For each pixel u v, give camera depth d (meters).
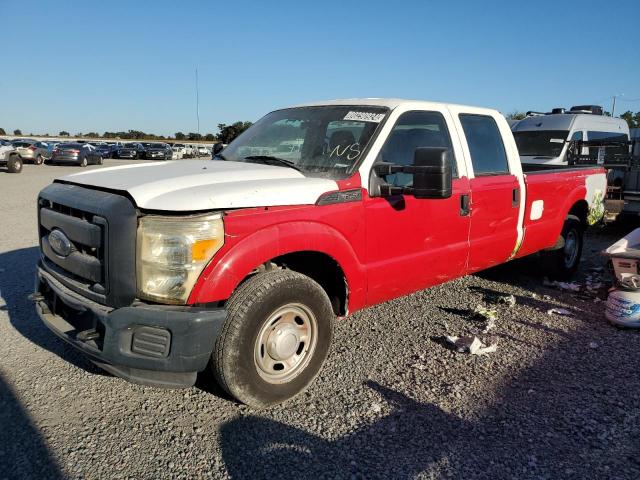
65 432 3.10
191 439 3.05
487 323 4.85
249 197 3.15
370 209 3.82
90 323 3.16
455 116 4.71
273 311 3.26
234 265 3.03
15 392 3.54
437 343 4.47
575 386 3.72
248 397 3.23
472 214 4.70
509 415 3.33
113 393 3.56
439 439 3.08
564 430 3.17
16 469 2.76
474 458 2.90
